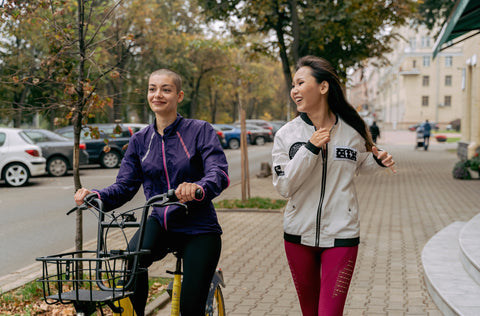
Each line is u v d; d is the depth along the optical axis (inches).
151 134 123.6
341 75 651.5
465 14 341.7
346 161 123.9
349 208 123.5
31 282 220.4
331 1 566.6
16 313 182.9
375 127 976.9
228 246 306.0
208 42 659.4
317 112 126.2
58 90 218.4
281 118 3289.9
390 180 656.4
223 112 2573.8
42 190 568.4
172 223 116.8
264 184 629.0
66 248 305.6
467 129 932.0
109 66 217.9
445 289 193.8
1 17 202.4
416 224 362.6
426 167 832.3
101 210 106.0
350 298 204.4
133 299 114.6
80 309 96.3
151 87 121.7
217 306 138.3
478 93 791.1
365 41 653.3
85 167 852.6
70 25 211.6
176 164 120.6
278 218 400.8
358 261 263.9
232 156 1076.5
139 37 1205.1
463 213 402.0
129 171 125.0
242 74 646.5
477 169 663.8
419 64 3085.6
